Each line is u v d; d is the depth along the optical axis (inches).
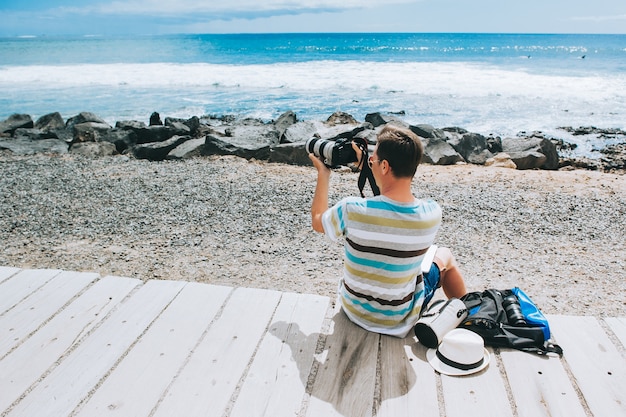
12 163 404.5
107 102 876.6
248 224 262.8
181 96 947.3
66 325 125.0
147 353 114.3
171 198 306.2
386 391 103.1
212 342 118.5
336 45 3132.4
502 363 112.0
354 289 117.0
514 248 236.4
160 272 204.1
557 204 305.4
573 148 584.4
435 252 131.3
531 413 97.6
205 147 447.8
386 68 1398.9
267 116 772.6
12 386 104.0
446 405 99.1
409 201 105.8
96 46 2903.5
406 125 558.9
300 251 228.1
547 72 1328.7
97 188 326.6
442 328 111.8
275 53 2182.6
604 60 1868.8
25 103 858.8
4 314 129.6
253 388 103.7
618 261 221.8
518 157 471.5
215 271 205.6
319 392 102.8
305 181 356.5
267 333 122.1
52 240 237.6
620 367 110.9
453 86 1043.3
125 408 98.0
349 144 114.4
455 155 467.5
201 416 96.3
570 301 183.6
